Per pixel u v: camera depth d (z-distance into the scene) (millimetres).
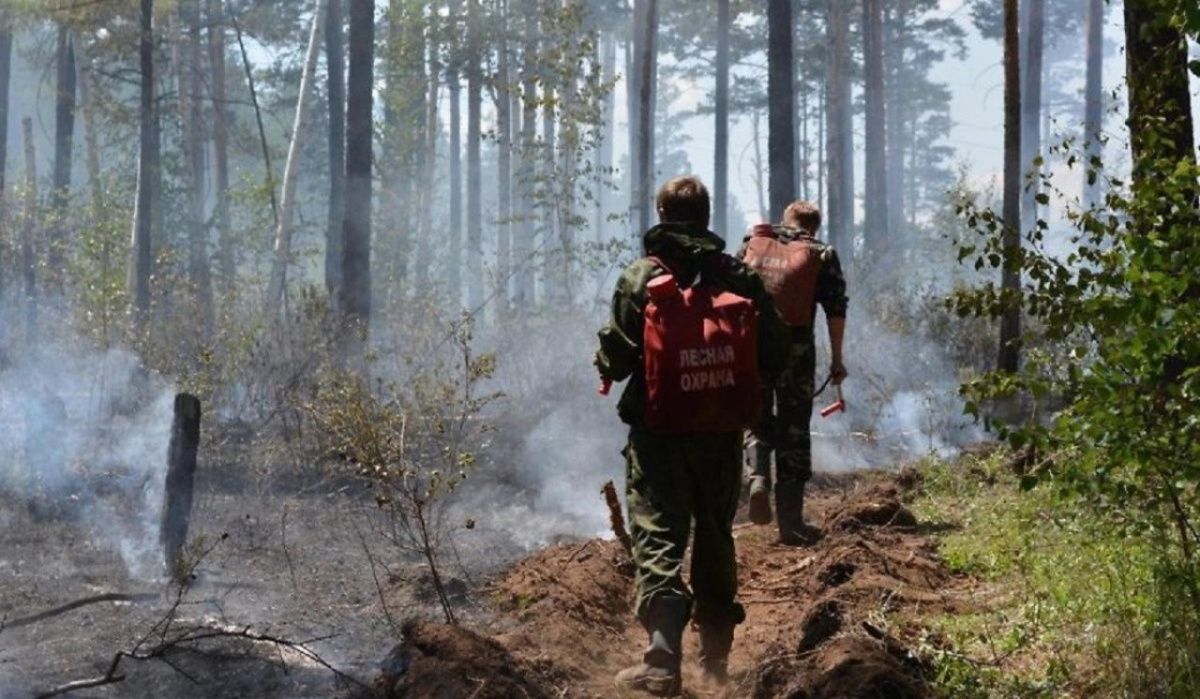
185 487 8125
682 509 5711
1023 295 5883
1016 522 8180
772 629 7023
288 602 7410
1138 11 7531
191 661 6176
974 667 5469
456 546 8969
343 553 8641
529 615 6973
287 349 15508
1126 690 5043
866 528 8719
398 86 39344
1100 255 5559
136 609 7098
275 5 44500
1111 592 5969
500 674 5492
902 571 7379
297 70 47031
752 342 5633
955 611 6562
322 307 15852
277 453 11547
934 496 10008
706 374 5570
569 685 5871
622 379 5832
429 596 7547
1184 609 5277
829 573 7484
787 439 8906
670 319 5613
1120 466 5441
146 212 24422
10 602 7176
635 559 5719
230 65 50875
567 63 24797
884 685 5121
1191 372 5172
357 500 10242
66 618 6867
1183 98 7559
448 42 38688
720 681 6027
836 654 5438
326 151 47750
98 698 5668
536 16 39125
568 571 7648
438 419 10203
